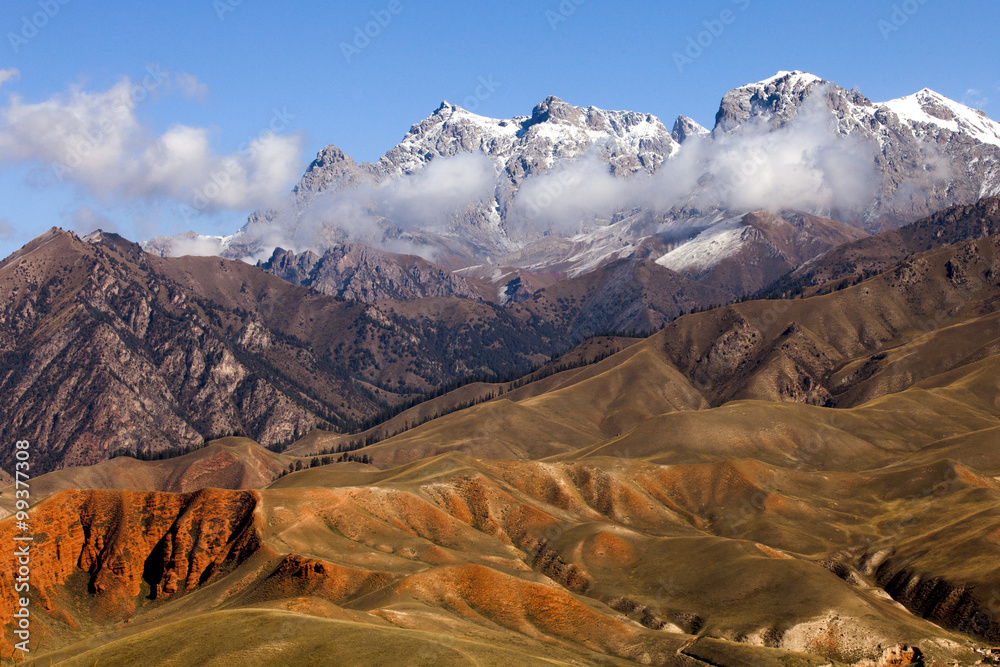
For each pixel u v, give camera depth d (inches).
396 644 5654.5
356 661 5442.9
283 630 5831.7
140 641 5821.9
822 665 6899.6
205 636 5787.4
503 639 7317.9
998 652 7357.3
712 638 7450.8
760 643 7534.5
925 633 7475.4
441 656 5541.3
